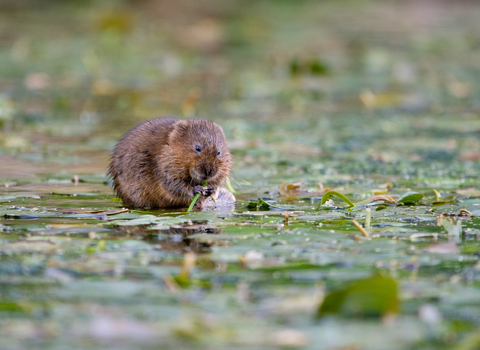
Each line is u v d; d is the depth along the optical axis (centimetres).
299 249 782
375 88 2523
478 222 927
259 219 945
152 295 628
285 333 543
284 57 3048
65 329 552
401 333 546
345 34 3750
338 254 759
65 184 1232
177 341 529
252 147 1641
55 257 738
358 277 677
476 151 1562
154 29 3941
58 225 892
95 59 3019
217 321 570
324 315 586
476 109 2167
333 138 1745
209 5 4941
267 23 4222
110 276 679
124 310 592
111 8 4609
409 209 1020
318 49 3294
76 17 4281
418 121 1983
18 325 557
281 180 1281
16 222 911
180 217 945
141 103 2225
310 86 2572
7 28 3803
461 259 742
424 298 624
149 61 3059
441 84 2573
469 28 3953
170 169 1086
